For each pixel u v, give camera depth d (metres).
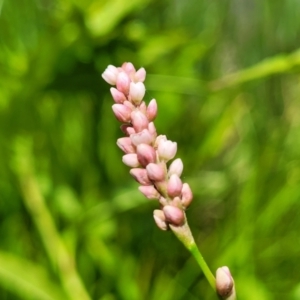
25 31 0.40
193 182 0.40
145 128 0.18
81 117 0.41
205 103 0.44
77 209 0.38
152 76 0.36
